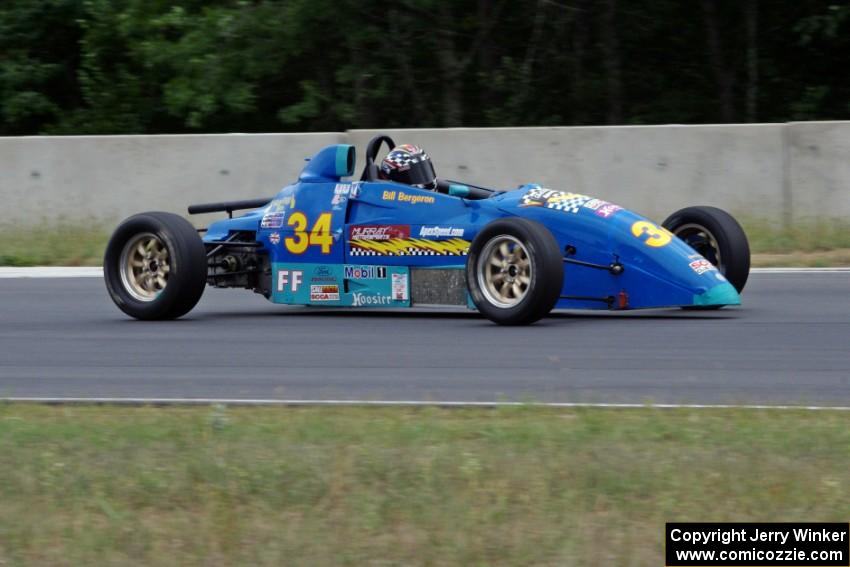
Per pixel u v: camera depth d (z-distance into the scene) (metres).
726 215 35.47
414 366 27.20
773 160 50.72
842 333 30.53
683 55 82.12
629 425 20.70
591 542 15.38
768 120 79.38
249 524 16.31
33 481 18.31
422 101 78.69
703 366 26.55
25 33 87.62
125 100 83.81
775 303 36.25
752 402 22.81
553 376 25.66
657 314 34.94
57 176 56.34
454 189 33.78
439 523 16.03
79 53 90.00
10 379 26.89
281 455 19.19
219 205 38.34
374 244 34.78
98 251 52.31
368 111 78.88
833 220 49.78
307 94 77.56
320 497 17.34
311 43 77.88
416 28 78.12
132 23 80.25
